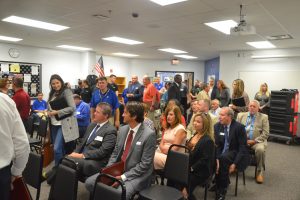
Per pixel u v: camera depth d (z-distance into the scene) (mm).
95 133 2826
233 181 3646
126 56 11367
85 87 6484
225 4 3846
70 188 1797
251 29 4184
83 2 3912
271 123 6375
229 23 5016
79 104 4277
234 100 4668
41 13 4543
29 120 4309
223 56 8852
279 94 6242
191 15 4500
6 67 8094
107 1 3842
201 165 2506
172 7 4062
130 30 5836
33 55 8766
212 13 4340
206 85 6340
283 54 7590
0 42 7918
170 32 5965
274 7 3910
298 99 6641
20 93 3795
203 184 2611
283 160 4781
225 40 6750
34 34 6500
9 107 1443
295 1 3621
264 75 7984
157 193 2062
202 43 7352
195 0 3705
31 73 8750
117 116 3908
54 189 1955
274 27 5172
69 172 1844
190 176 2430
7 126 1415
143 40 7113
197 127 2736
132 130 2383
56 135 3240
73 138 3234
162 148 2832
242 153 2986
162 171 2543
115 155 2471
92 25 5402
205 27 5391
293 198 3125
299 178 3826
